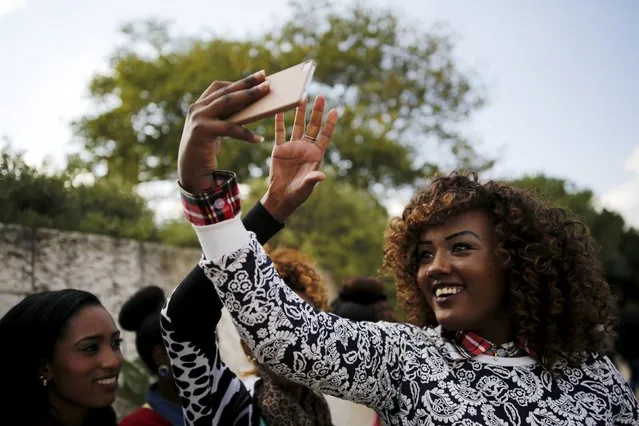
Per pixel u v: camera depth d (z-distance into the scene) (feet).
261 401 8.34
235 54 39.83
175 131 39.58
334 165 41.16
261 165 38.81
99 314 6.97
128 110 39.60
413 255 6.29
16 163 17.40
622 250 58.29
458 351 5.77
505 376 5.68
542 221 6.05
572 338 6.00
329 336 5.24
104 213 19.40
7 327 6.86
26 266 15.80
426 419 5.42
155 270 18.86
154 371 9.43
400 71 43.42
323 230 26.40
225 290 4.99
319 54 41.52
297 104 4.53
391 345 5.65
